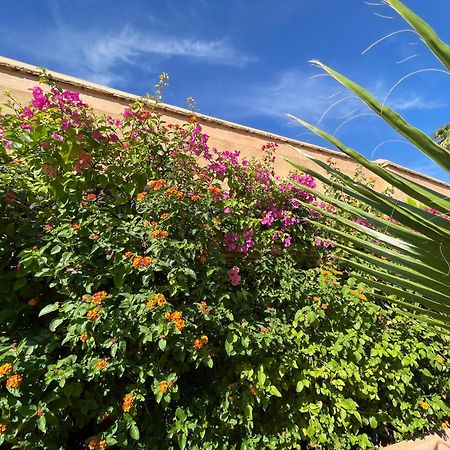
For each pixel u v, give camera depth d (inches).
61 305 84.5
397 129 30.5
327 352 118.6
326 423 109.7
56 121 98.6
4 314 81.7
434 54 27.2
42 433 74.2
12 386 67.7
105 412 81.5
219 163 139.8
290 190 147.0
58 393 73.7
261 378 98.7
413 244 35.0
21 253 83.2
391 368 128.4
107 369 79.4
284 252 138.2
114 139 109.9
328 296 124.0
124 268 88.4
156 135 120.4
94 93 179.8
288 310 122.3
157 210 99.8
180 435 86.6
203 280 100.3
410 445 121.2
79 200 97.2
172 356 94.3
